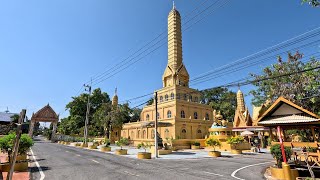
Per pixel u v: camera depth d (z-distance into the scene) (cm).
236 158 2470
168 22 5578
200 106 4747
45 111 6831
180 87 4653
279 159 1433
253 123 4744
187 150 3509
